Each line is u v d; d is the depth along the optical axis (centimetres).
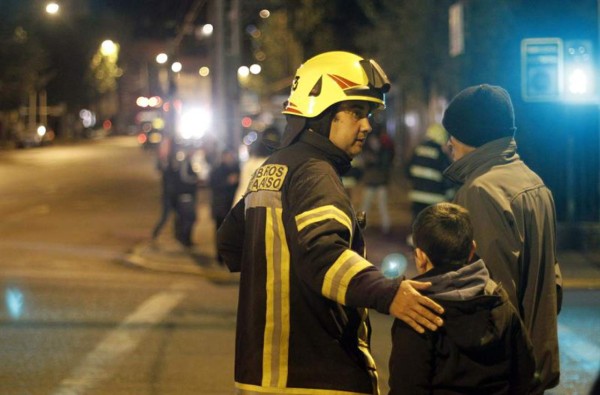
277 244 366
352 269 343
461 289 363
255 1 2309
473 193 416
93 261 1677
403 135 4131
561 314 1147
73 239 2016
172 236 2056
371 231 2022
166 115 2733
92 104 10488
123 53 11250
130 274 1527
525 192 418
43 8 6975
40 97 8900
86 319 1098
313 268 346
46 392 778
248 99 6481
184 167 1797
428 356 359
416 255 382
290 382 361
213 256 1684
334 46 4550
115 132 12650
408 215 2372
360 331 376
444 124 441
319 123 379
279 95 6719
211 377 830
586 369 859
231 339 992
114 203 2942
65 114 9844
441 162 1482
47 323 1070
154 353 923
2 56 6788
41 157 6122
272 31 5812
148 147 7144
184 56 3244
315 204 354
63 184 3803
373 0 3366
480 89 432
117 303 1217
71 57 9050
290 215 360
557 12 1596
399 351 363
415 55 2755
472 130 428
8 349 933
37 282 1403
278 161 377
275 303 363
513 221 411
